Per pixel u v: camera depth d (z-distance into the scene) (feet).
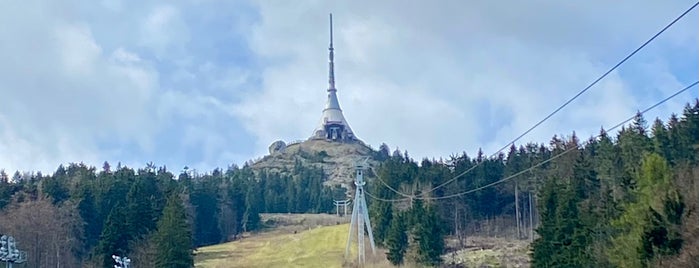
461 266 377.50
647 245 206.28
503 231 461.37
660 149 349.20
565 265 255.70
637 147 359.46
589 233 260.42
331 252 467.93
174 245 339.36
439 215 435.53
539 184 426.92
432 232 384.06
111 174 509.35
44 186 489.67
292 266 431.84
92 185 469.98
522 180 464.65
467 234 465.06
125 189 470.39
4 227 387.14
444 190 485.56
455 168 502.38
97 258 351.25
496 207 479.00
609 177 353.72
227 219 616.80
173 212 346.54
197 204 570.05
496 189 478.59
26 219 395.96
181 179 606.96
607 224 268.62
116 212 357.00
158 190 498.28
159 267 335.06
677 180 242.78
